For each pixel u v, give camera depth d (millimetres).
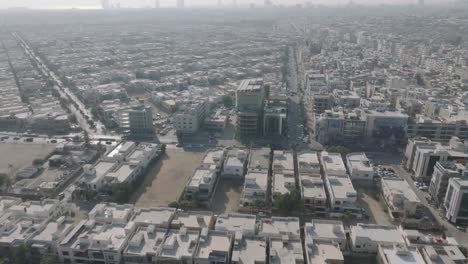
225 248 176875
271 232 193500
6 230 194000
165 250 176625
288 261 170125
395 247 180500
